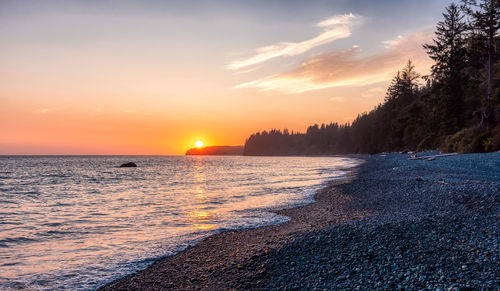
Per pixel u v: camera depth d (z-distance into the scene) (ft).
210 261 21.94
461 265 16.05
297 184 76.64
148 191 68.95
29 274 20.29
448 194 37.32
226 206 46.47
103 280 19.25
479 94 157.69
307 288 15.67
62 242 27.78
